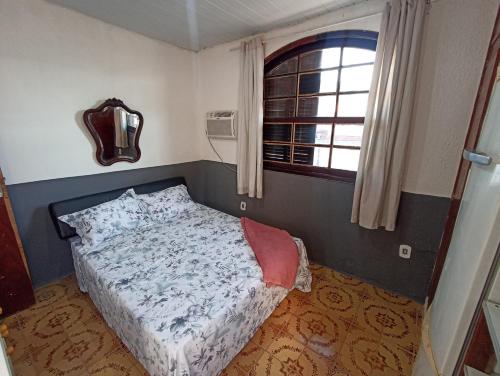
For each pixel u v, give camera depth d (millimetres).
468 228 893
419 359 1150
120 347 1559
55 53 1965
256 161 2684
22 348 1542
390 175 1869
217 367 1327
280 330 1710
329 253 2426
